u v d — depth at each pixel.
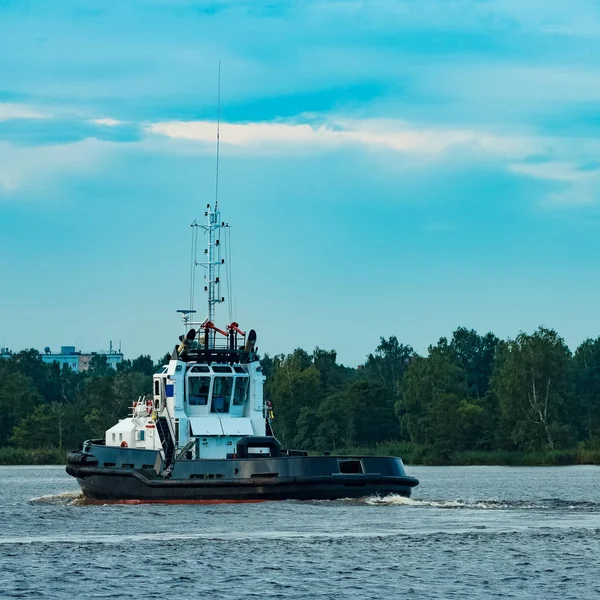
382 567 128.50
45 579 122.00
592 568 127.88
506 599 113.12
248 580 121.69
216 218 198.62
